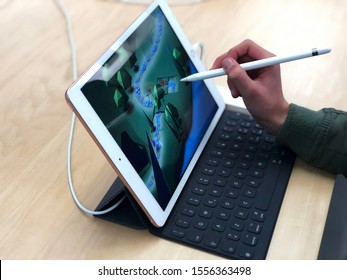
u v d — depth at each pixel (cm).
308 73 80
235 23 91
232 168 65
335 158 62
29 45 88
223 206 60
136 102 60
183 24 92
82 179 65
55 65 84
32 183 65
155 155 60
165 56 67
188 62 72
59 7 97
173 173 62
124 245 58
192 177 64
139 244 58
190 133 67
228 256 55
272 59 65
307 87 77
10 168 67
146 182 58
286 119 64
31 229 60
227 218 59
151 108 62
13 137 72
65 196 63
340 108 73
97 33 90
